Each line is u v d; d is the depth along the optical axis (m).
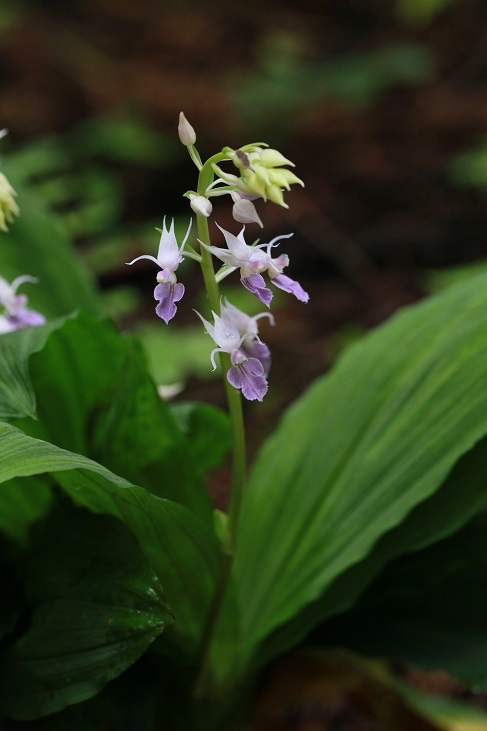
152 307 1.86
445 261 1.90
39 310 1.00
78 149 2.28
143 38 3.00
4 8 2.85
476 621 0.92
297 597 0.88
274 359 1.65
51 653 0.82
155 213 2.32
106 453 0.87
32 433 0.88
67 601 0.83
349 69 2.47
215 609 0.86
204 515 0.88
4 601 0.86
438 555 0.92
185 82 2.62
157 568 0.85
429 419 0.89
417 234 1.94
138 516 0.82
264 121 2.36
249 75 2.74
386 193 2.13
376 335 0.96
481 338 0.90
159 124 2.46
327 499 0.91
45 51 2.69
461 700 1.09
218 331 0.80
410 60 2.48
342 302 1.80
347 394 0.94
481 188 2.06
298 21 3.22
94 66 2.74
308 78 2.44
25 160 1.98
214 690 0.91
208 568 0.85
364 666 0.96
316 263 1.93
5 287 0.90
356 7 3.20
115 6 3.13
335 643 0.92
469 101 2.48
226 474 1.38
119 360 0.87
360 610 0.93
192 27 3.06
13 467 0.77
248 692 0.92
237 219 0.78
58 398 0.88
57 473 0.81
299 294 0.79
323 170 2.27
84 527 0.84
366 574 0.88
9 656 0.83
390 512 0.87
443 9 3.01
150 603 0.82
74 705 0.85
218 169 0.78
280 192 0.77
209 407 0.93
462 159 2.09
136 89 2.56
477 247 1.90
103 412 0.89
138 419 0.86
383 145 2.33
